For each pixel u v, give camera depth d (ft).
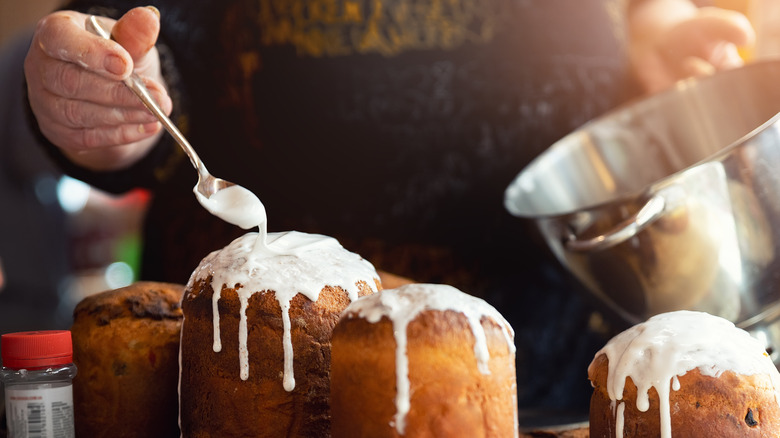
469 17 4.26
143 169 4.08
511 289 4.49
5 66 7.18
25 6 10.79
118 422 3.12
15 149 7.24
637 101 4.25
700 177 3.22
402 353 2.60
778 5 5.39
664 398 2.75
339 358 2.70
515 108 4.37
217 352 2.89
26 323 7.34
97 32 3.07
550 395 4.48
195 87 4.28
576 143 4.25
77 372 3.10
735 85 3.95
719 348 2.80
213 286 2.91
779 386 2.82
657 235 3.29
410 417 2.58
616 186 4.23
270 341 2.85
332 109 4.19
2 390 3.29
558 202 4.14
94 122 3.25
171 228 4.42
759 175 3.26
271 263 2.94
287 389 2.84
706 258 3.32
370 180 4.29
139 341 3.14
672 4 5.27
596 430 2.92
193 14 4.24
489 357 2.64
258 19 4.18
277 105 4.22
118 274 9.49
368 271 3.02
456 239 4.40
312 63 4.15
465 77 4.27
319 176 4.29
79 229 9.37
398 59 4.19
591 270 3.50
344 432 2.68
